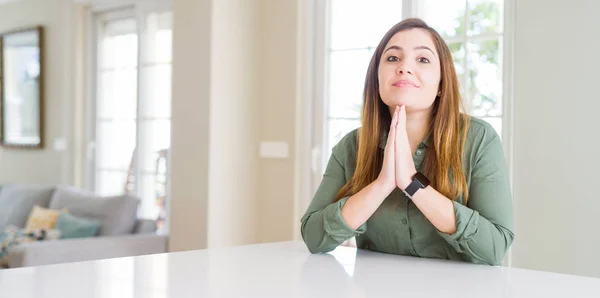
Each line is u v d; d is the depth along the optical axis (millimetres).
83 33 5348
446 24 3438
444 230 1363
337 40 3938
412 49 1404
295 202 4020
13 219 4863
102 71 5262
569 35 2957
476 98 3297
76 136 5352
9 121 6008
